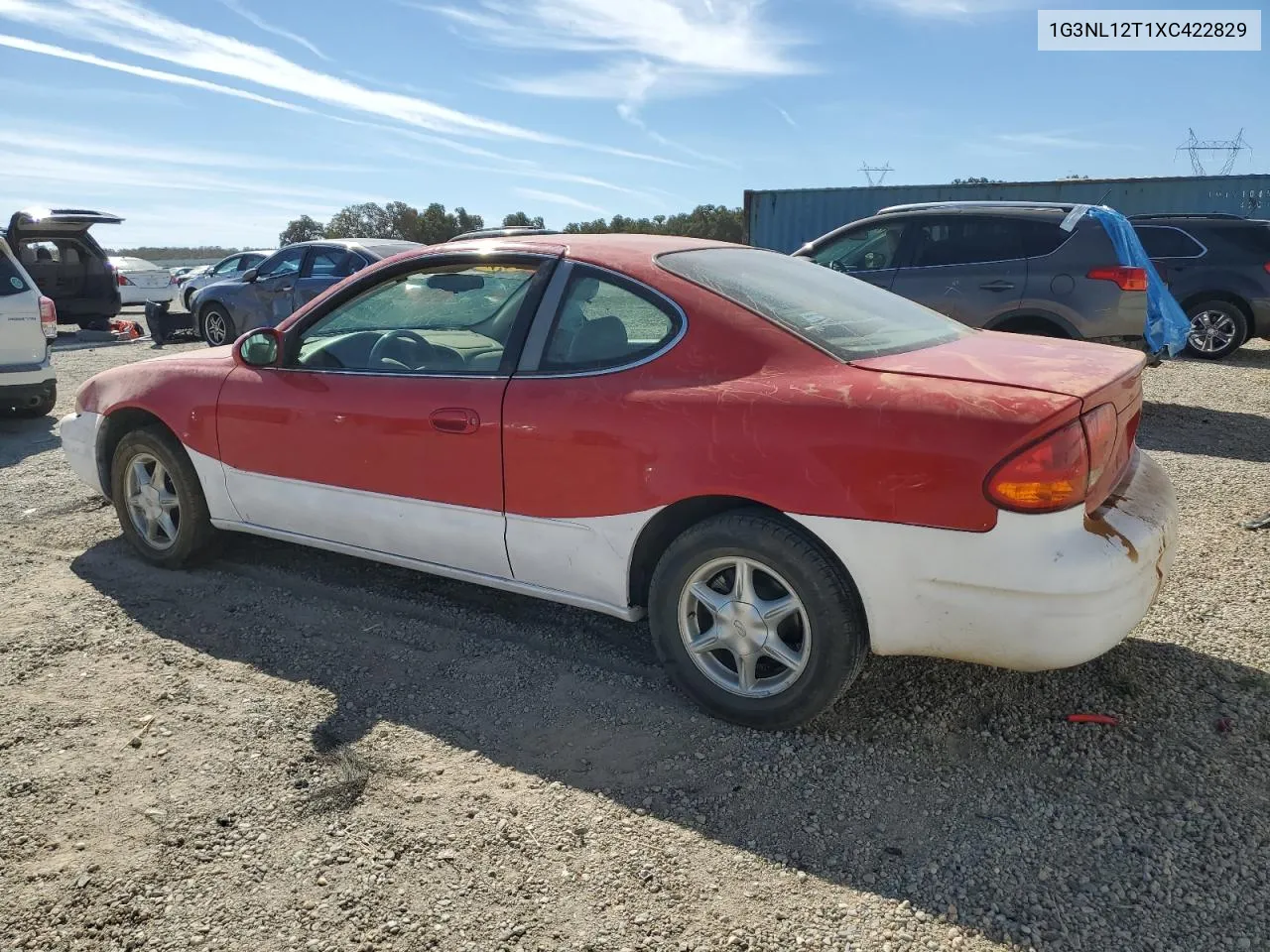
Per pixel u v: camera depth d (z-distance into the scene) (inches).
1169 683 125.3
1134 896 86.7
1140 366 118.0
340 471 144.9
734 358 114.2
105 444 179.8
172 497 171.9
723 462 109.8
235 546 185.0
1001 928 83.4
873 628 105.9
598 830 98.0
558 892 89.0
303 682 130.7
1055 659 99.0
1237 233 425.4
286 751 113.3
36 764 110.6
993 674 129.2
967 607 99.7
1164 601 151.7
